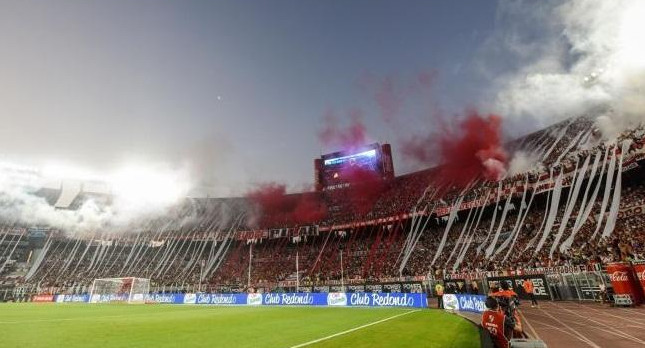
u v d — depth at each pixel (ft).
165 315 71.51
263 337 40.98
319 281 163.73
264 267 207.62
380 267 172.24
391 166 252.62
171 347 34.83
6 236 223.10
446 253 159.53
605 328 46.42
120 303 136.05
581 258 95.45
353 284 143.13
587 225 119.24
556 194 142.61
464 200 171.12
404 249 180.14
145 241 241.35
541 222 139.44
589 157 134.82
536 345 20.65
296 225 229.45
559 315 60.59
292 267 199.93
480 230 161.99
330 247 209.26
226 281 198.70
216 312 79.30
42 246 231.50
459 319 55.57
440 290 81.76
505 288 35.99
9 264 217.56
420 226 190.08
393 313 68.39
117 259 236.02
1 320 60.49
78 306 110.22
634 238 95.91
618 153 124.77
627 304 67.05
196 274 215.31
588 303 78.43
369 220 201.05
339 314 69.72
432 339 37.81
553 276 91.15
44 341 37.78
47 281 204.23
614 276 69.72
